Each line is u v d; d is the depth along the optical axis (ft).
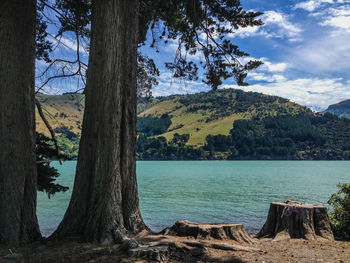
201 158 599.98
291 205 21.13
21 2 18.56
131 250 14.38
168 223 43.62
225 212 53.78
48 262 13.46
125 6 19.29
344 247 17.61
